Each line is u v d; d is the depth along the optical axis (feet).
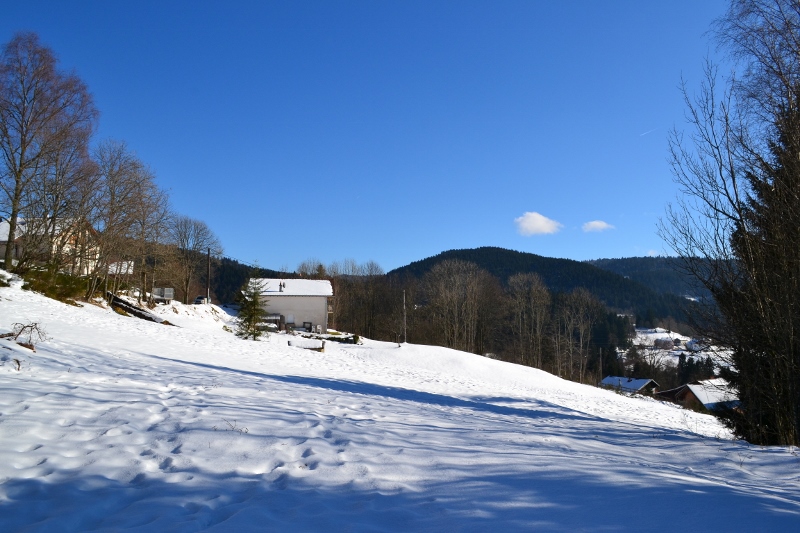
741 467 21.04
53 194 95.71
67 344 42.47
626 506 14.15
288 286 193.16
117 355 43.34
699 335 33.19
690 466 21.53
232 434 19.94
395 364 99.09
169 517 12.34
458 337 200.34
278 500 13.93
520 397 71.15
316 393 37.29
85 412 21.39
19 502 12.80
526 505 14.15
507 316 213.66
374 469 17.15
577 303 191.01
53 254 96.48
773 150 30.48
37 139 93.20
